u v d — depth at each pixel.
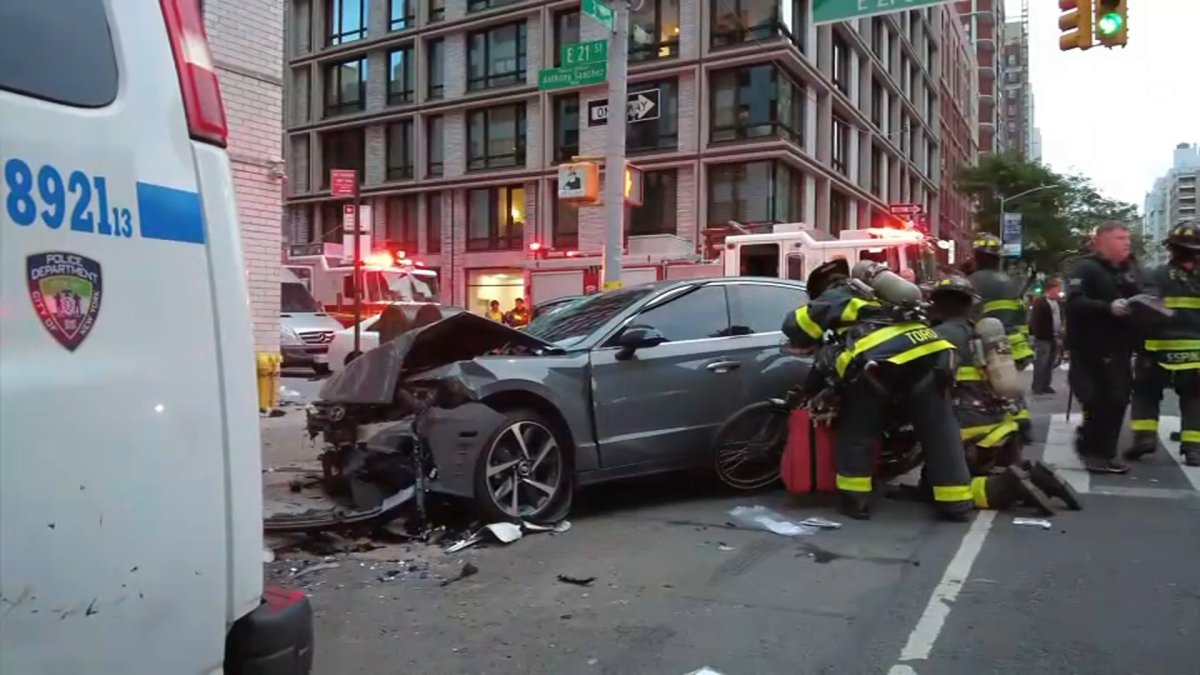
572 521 6.09
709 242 19.33
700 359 6.53
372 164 37.16
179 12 2.08
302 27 39.62
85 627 1.71
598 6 10.38
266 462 8.09
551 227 32.47
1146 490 6.64
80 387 1.72
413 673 3.70
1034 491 6.00
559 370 5.91
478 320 6.04
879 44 40.03
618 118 10.84
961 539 5.44
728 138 29.17
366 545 5.44
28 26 1.73
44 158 1.71
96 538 1.74
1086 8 12.08
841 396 6.07
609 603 4.47
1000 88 106.00
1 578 1.58
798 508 6.34
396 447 5.75
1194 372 7.36
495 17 33.22
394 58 36.88
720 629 4.09
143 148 1.91
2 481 1.59
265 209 11.98
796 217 30.47
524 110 33.22
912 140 47.53
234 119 11.47
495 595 4.62
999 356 6.36
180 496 1.92
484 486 5.52
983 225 53.06
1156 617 4.12
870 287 6.11
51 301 1.69
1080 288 7.11
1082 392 7.24
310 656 2.30
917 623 4.11
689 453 6.46
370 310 22.39
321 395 6.28
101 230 1.79
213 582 2.01
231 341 2.09
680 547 5.41
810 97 30.80
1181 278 7.38
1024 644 3.85
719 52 28.78
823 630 4.06
